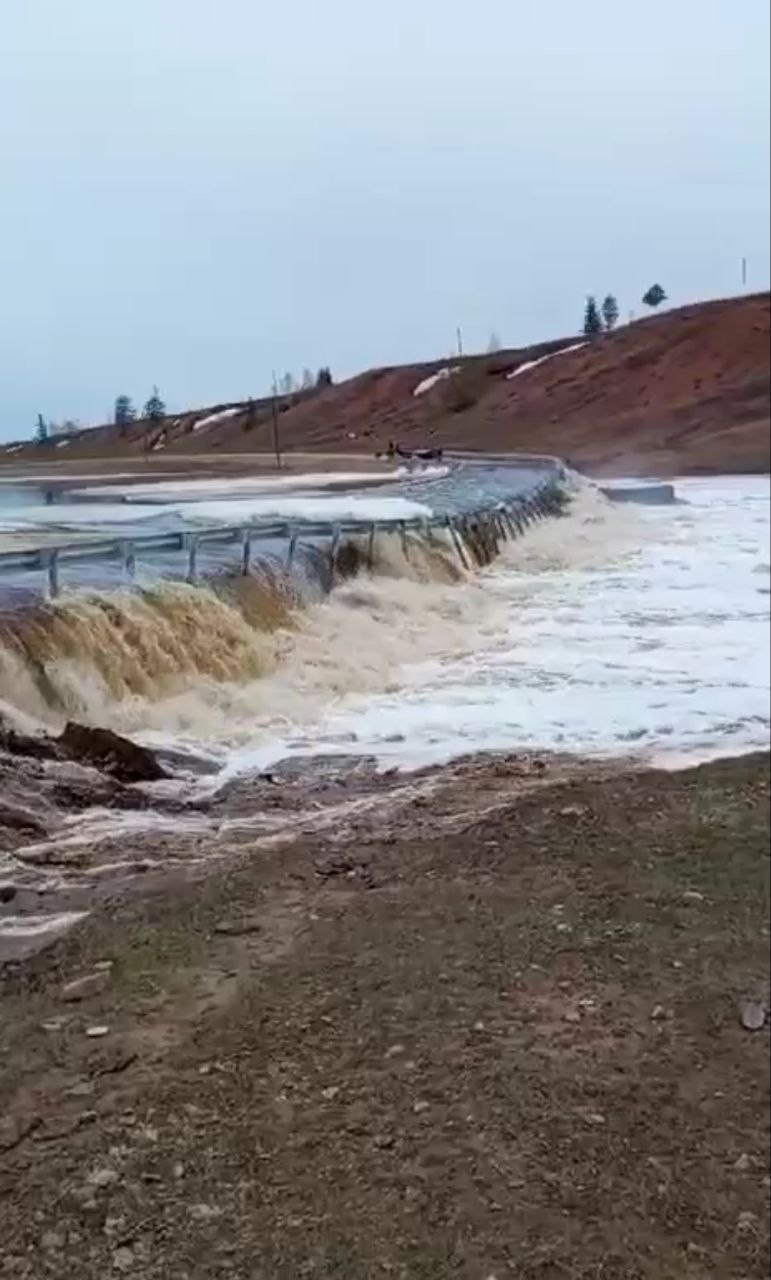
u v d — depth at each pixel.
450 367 100.56
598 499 42.72
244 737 11.45
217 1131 5.17
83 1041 5.69
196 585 13.30
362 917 7.21
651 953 7.01
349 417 96.12
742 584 23.30
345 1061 5.74
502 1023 6.19
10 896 7.08
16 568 10.66
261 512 18.22
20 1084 5.35
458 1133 5.34
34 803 8.41
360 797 9.66
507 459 60.75
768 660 15.69
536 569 24.98
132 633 11.48
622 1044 6.12
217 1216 4.71
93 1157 4.94
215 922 7.00
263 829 8.73
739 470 65.06
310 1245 4.61
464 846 8.45
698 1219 5.01
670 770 10.58
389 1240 4.70
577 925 7.25
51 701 10.12
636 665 15.35
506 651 16.34
